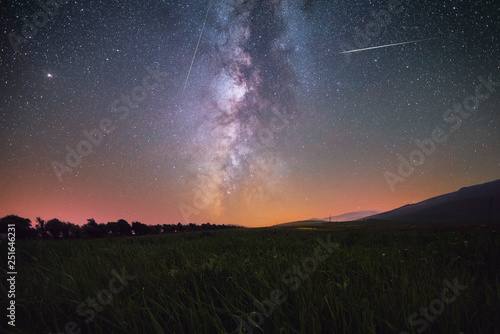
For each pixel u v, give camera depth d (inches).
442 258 142.9
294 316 74.3
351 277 107.5
